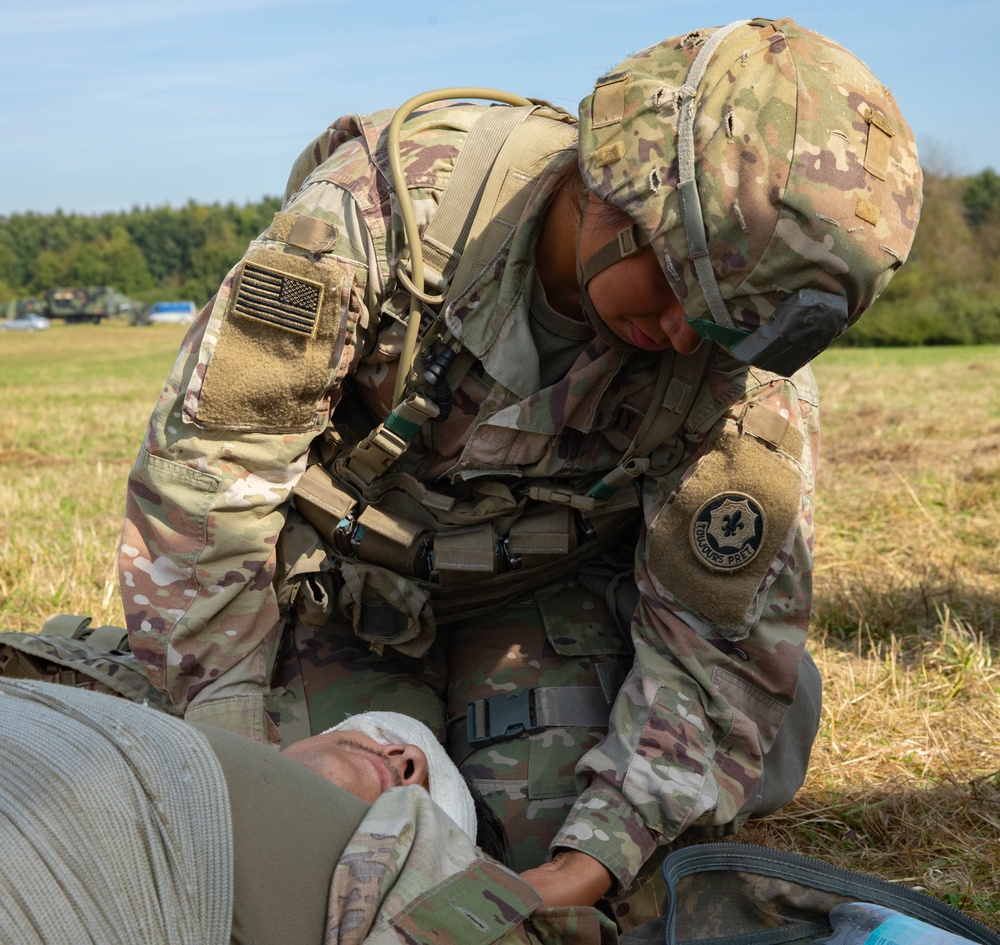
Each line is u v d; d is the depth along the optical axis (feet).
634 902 5.35
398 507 6.13
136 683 6.18
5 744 3.13
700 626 5.75
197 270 292.20
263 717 5.75
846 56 4.91
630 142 4.79
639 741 5.40
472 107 5.95
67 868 2.91
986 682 8.97
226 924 3.14
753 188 4.56
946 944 4.24
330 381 5.58
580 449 5.87
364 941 3.28
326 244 5.45
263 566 5.74
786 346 4.63
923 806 7.09
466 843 3.87
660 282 4.93
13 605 10.93
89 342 138.41
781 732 6.24
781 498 5.60
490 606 6.44
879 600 10.88
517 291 5.47
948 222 112.37
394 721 5.08
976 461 20.35
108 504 18.07
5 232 342.23
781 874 4.94
